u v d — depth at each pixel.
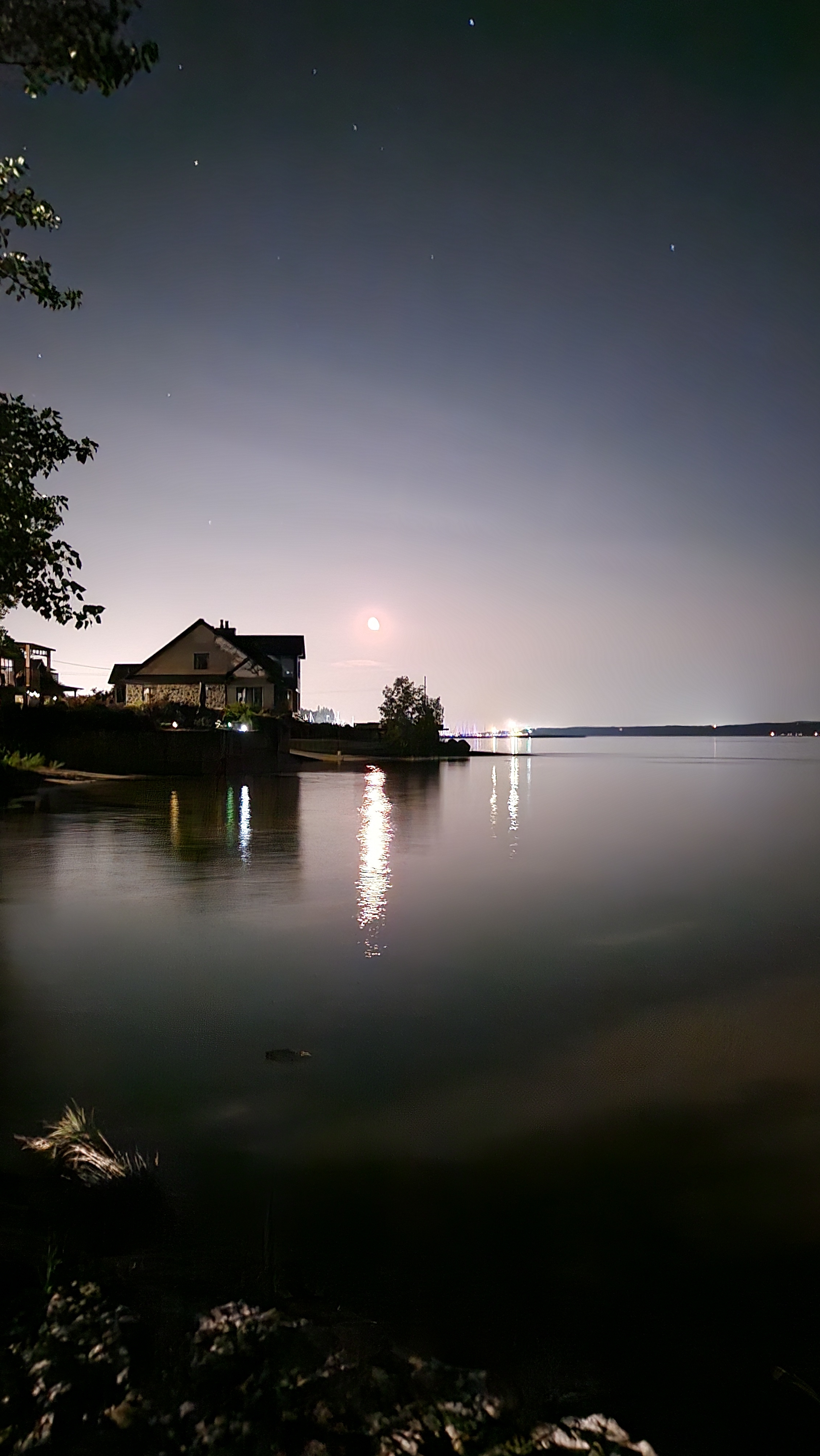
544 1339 2.68
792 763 78.44
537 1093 5.00
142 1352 2.26
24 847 15.59
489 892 12.14
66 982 7.23
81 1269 2.73
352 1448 1.97
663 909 11.05
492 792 35.00
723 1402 2.40
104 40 4.77
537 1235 3.37
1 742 32.69
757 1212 3.59
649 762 77.56
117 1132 4.30
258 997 6.93
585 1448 2.06
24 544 6.20
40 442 6.31
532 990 7.30
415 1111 4.68
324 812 24.00
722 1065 5.53
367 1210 3.54
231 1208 3.51
